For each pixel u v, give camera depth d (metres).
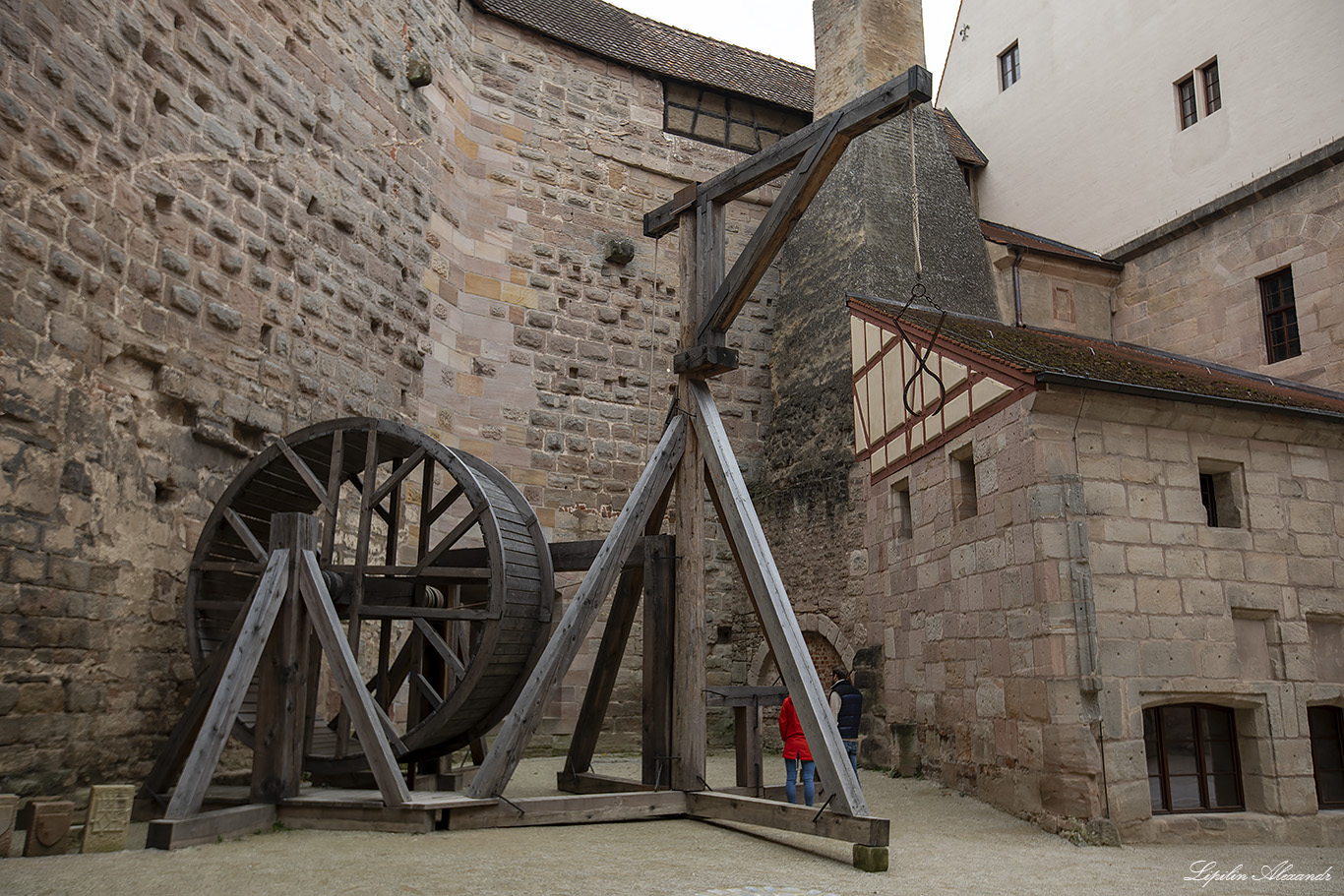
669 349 15.16
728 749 14.00
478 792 6.23
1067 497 7.99
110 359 7.30
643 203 15.41
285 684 6.30
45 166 6.74
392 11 11.91
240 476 7.97
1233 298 14.36
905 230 14.83
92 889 4.16
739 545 7.11
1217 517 8.77
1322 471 8.94
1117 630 7.78
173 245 8.05
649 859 5.36
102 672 6.99
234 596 8.09
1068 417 8.20
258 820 5.85
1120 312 16.02
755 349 15.97
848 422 13.63
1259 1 14.60
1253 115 14.54
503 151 14.09
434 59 12.89
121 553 7.25
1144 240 15.60
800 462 14.59
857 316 13.12
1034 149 18.50
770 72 17.97
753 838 6.27
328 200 10.34
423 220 12.33
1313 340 13.24
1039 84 18.55
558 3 15.81
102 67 7.36
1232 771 8.09
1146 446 8.34
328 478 8.71
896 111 6.80
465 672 7.07
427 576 7.42
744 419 15.60
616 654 8.20
